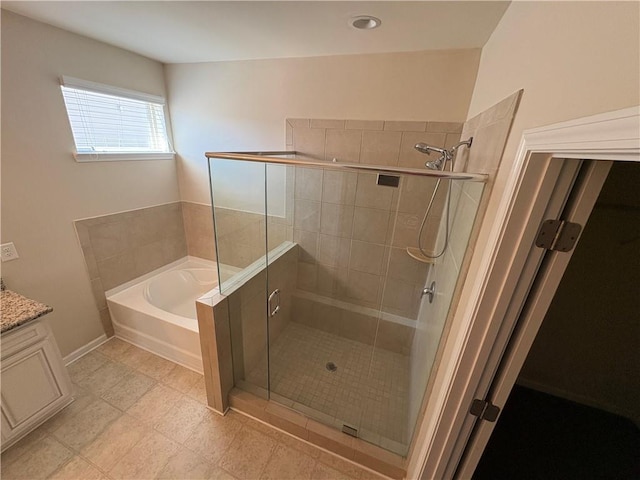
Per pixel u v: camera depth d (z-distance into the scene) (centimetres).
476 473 148
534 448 162
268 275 213
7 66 161
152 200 267
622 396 182
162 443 163
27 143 175
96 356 225
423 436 130
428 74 181
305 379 208
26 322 149
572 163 68
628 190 156
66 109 192
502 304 86
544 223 75
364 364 224
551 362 195
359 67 194
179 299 282
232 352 181
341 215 222
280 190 226
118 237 240
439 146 192
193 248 311
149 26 167
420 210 197
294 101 221
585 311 180
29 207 181
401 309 229
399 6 123
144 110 251
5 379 146
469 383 100
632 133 42
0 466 148
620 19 45
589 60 54
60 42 180
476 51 168
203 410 184
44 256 192
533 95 79
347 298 245
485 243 95
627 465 156
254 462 155
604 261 169
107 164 224
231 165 200
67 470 148
